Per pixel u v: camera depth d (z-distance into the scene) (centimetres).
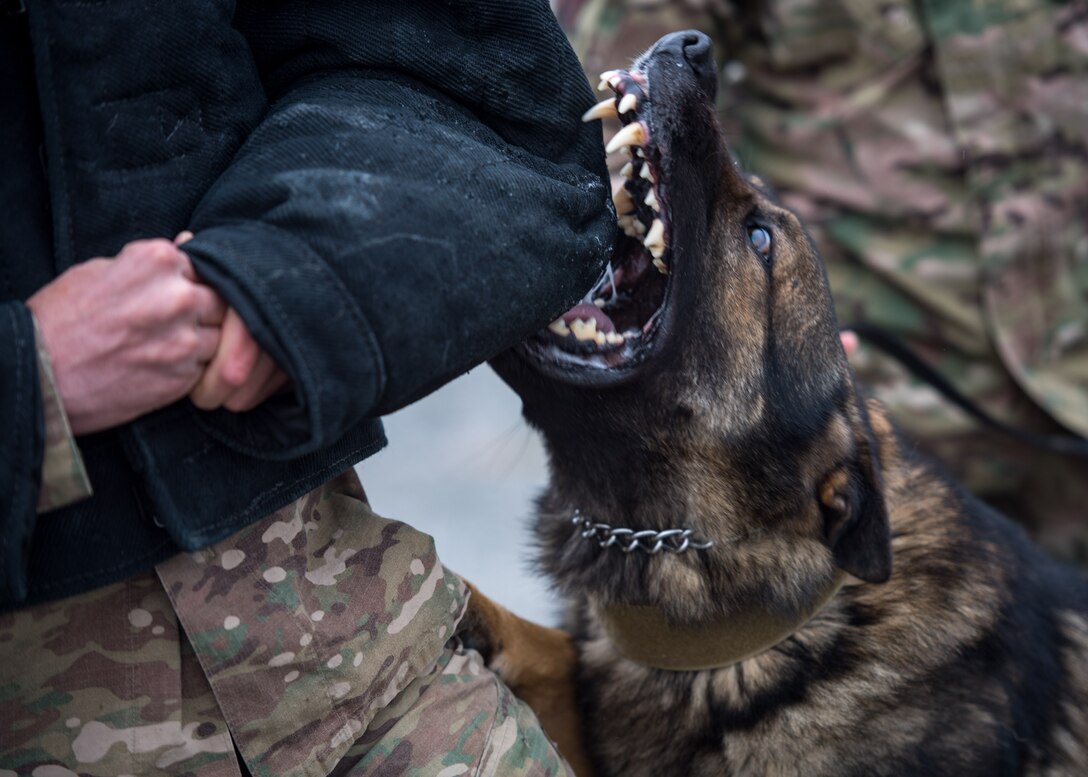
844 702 257
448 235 159
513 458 681
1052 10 337
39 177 157
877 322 366
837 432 264
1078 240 344
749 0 364
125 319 141
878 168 355
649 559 267
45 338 140
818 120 361
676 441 260
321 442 148
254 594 171
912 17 345
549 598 293
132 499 157
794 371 267
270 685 172
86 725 164
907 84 351
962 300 353
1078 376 347
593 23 352
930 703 256
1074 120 338
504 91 185
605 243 191
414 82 181
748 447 262
